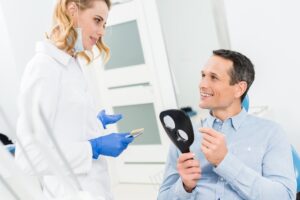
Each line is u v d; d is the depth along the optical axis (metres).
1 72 3.10
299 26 2.45
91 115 1.45
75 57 1.47
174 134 1.11
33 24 3.21
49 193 0.65
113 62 3.59
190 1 3.06
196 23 3.08
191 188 1.20
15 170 0.54
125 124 3.70
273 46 2.57
